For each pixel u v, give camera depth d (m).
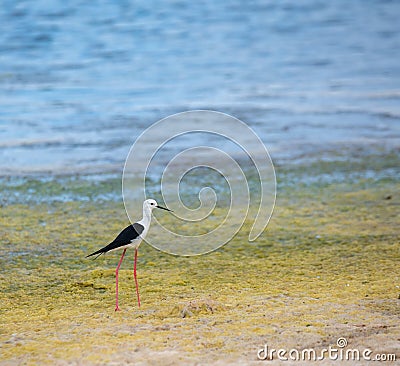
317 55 33.00
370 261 11.62
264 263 11.70
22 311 9.59
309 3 45.91
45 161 18.27
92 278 11.03
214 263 11.76
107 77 28.59
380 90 26.38
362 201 15.26
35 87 26.88
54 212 14.56
